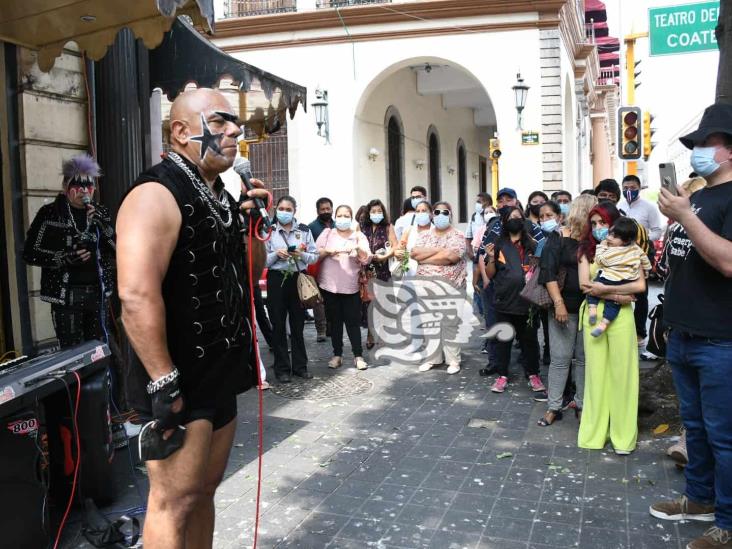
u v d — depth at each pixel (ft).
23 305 17.25
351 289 24.54
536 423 18.26
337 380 23.20
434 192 70.85
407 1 48.19
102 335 16.76
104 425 13.30
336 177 50.34
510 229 20.68
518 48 47.26
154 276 7.22
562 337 17.90
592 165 102.78
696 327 11.14
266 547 11.87
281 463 15.72
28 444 11.21
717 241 10.32
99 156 18.89
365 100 50.67
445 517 12.91
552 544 11.80
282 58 50.62
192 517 8.73
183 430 7.61
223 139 8.06
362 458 15.99
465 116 81.15
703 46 27.58
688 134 11.37
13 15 14.98
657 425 17.28
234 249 8.43
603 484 14.25
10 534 10.96
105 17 15.02
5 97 16.72
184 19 19.33
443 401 20.52
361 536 12.21
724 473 11.03
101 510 13.39
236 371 8.30
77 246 15.67
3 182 16.93
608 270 15.64
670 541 11.81
